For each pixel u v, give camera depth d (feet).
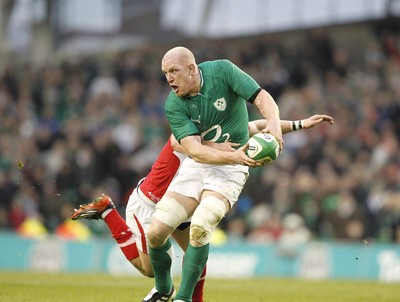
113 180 214.69
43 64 284.20
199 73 77.71
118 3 293.84
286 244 172.04
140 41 290.15
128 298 94.89
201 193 79.56
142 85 256.32
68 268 168.04
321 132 222.07
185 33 282.56
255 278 150.51
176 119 77.77
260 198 204.64
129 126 235.20
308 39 258.98
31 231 186.29
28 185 201.87
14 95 258.16
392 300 102.53
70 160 211.20
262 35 279.69
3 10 293.02
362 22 269.85
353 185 197.67
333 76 248.73
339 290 117.29
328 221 189.47
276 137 75.41
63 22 294.05
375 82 248.52
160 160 86.02
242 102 80.12
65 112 255.91
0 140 217.97
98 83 257.14
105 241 168.86
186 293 76.43
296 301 98.53
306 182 199.21
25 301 88.84
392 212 190.08
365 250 168.76
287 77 251.19
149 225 86.69
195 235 75.92
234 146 79.77
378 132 226.17
